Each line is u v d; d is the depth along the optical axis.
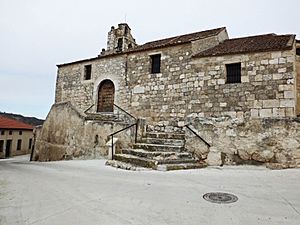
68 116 13.20
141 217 3.84
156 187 5.62
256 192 5.20
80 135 12.20
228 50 11.24
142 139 10.41
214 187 5.61
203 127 8.80
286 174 6.82
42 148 15.54
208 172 7.41
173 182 6.11
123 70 14.38
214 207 4.29
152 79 13.14
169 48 12.77
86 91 15.91
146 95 13.23
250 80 10.22
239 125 8.21
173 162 8.18
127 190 5.37
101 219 3.75
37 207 4.27
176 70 12.35
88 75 16.27
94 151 11.44
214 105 10.98
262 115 9.84
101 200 4.66
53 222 3.62
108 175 7.05
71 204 4.43
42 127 16.05
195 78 11.66
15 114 51.12
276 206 4.34
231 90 10.63
